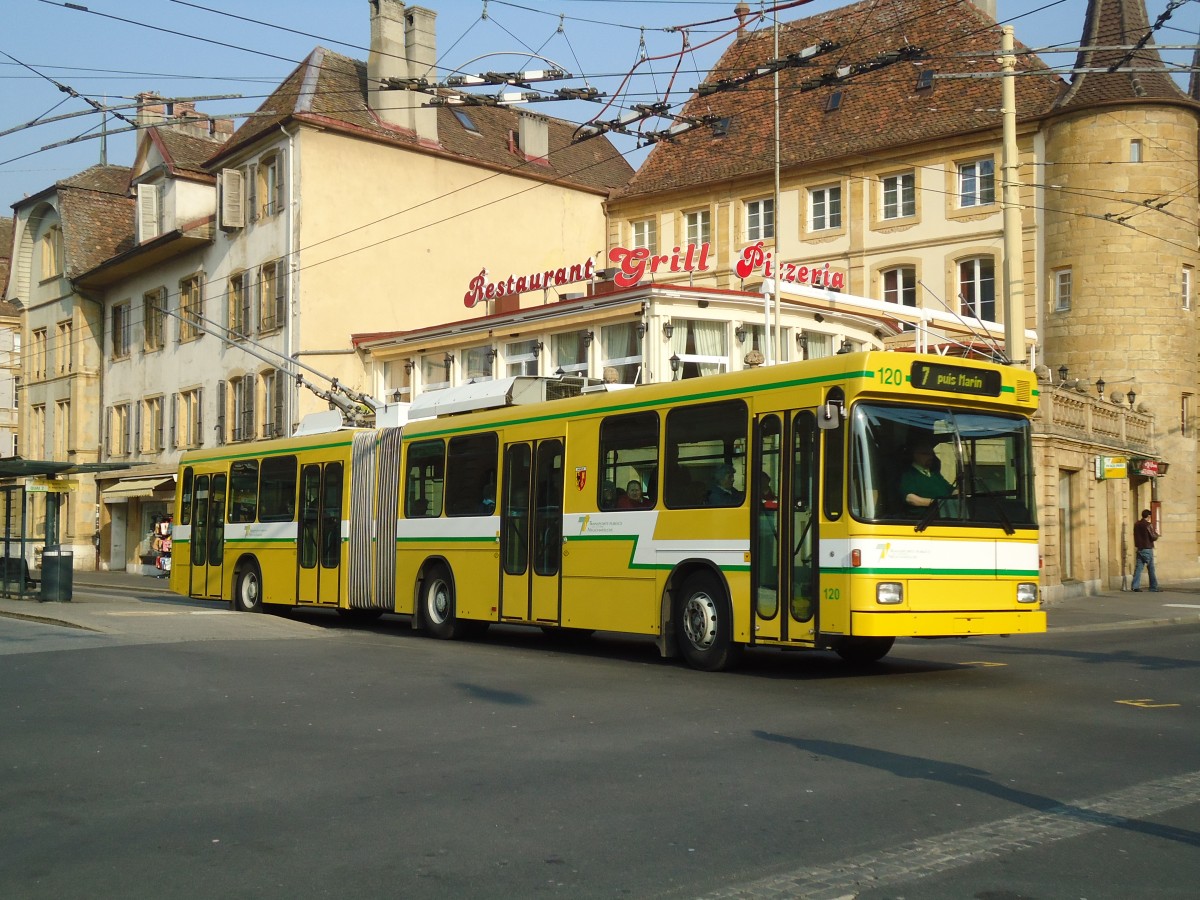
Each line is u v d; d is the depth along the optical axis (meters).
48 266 55.81
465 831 6.96
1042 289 37.34
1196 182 36.94
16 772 8.69
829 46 18.39
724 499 14.12
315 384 39.06
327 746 9.54
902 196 40.50
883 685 12.99
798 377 13.41
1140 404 36.09
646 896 5.78
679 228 46.28
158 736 10.02
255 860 6.43
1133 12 37.03
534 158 46.09
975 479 13.44
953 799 7.63
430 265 42.22
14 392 73.12
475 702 11.75
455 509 18.64
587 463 16.22
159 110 48.78
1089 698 11.97
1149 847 6.53
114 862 6.43
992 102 38.56
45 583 26.42
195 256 45.34
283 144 39.91
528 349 34.25
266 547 23.14
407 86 19.55
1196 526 37.97
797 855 6.42
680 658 15.91
